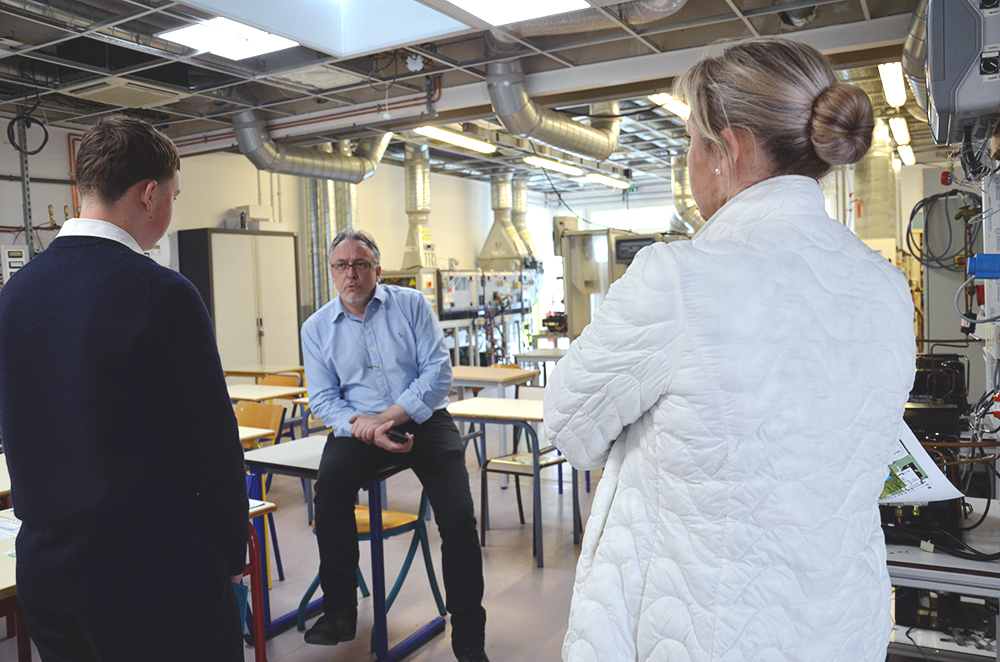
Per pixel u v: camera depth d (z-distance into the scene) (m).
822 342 0.82
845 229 0.91
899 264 7.12
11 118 6.46
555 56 5.12
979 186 2.86
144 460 1.23
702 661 0.80
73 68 5.19
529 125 5.64
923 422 2.00
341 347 2.78
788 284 0.83
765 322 0.81
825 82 0.86
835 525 0.81
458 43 5.37
